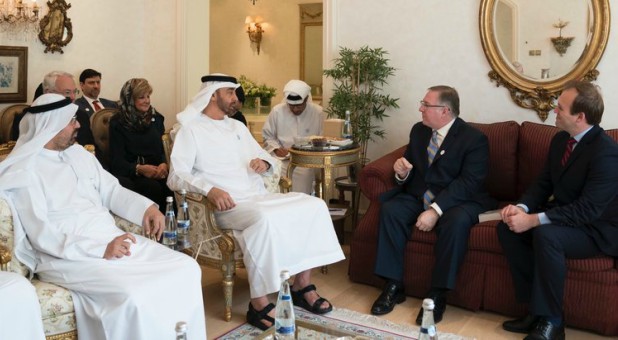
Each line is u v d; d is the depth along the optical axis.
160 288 2.26
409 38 4.46
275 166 3.61
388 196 3.61
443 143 3.48
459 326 3.09
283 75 9.84
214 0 10.13
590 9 3.78
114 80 6.00
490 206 3.52
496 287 3.19
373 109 4.60
